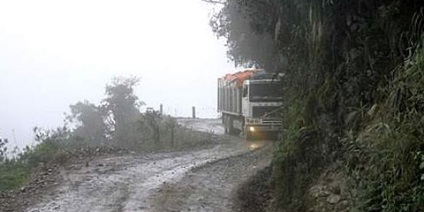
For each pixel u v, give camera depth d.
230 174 16.88
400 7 8.78
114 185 15.32
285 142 12.02
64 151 22.95
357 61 9.80
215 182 15.57
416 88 6.89
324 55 10.88
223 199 13.20
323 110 10.75
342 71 10.30
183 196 13.66
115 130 36.00
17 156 22.45
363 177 7.63
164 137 31.03
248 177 15.85
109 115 37.81
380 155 7.21
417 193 6.11
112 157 22.33
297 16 12.31
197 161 20.69
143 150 26.86
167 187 14.91
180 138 30.23
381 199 6.84
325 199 9.28
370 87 9.25
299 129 11.36
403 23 8.67
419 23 8.00
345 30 10.32
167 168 18.81
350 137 8.77
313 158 10.55
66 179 16.45
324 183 9.62
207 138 30.52
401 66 7.84
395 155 6.77
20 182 16.52
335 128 10.02
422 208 5.95
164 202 12.92
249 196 13.30
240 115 31.55
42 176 17.22
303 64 12.42
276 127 28.39
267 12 14.06
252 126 28.75
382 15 9.10
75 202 13.01
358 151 8.18
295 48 12.82
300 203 10.30
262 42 28.36
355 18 9.97
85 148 24.98
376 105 8.59
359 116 9.19
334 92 10.45
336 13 10.39
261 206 12.15
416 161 6.37
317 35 10.97
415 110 6.81
